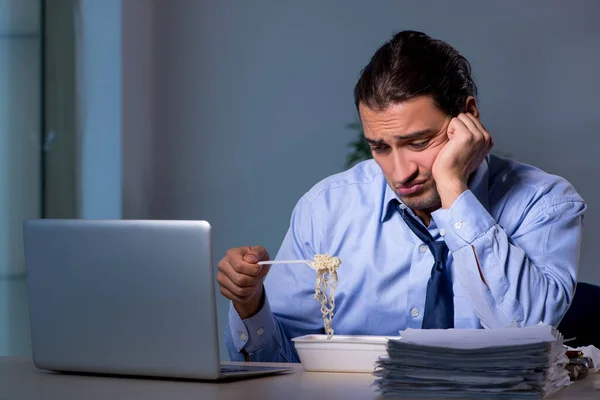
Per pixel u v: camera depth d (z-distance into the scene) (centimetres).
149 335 134
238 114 449
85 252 138
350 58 442
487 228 166
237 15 449
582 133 426
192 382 133
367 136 174
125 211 423
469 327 185
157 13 452
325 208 208
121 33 418
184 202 451
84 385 132
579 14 426
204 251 128
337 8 443
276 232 446
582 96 426
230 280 162
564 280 180
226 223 449
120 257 134
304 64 445
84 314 139
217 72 450
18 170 394
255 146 448
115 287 136
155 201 450
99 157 418
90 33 416
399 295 196
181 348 132
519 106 431
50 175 403
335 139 441
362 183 209
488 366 115
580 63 426
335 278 157
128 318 135
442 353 117
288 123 446
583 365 139
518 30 431
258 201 447
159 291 132
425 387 117
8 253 390
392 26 440
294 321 201
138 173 435
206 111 451
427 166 172
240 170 448
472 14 434
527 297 166
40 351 145
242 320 174
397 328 196
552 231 187
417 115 167
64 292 141
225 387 128
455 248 167
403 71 168
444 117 171
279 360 181
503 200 194
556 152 429
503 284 165
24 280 391
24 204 395
